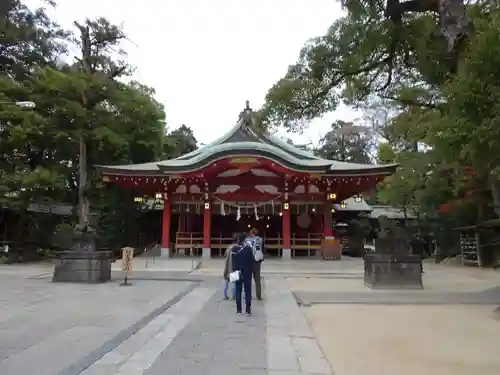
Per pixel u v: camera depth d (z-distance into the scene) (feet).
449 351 20.54
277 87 52.49
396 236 45.78
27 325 25.58
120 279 52.54
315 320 28.43
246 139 92.12
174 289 43.32
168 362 18.10
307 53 50.90
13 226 96.99
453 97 25.23
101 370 16.89
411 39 44.37
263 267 68.23
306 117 54.39
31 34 93.04
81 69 87.35
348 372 17.21
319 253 86.84
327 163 83.66
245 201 85.35
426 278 57.98
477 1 35.60
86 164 89.15
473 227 77.20
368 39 45.09
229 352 19.83
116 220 93.91
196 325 26.02
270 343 21.63
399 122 71.31
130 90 91.30
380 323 27.40
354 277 56.65
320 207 85.61
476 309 32.63
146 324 26.27
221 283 49.01
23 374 16.24
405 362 18.69
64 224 92.48
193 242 92.17
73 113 81.61
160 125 99.55
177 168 78.13
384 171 78.54
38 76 84.28
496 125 22.62
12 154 85.51
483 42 24.54
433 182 75.31
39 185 76.43
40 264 81.30
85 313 29.71
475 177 64.18
